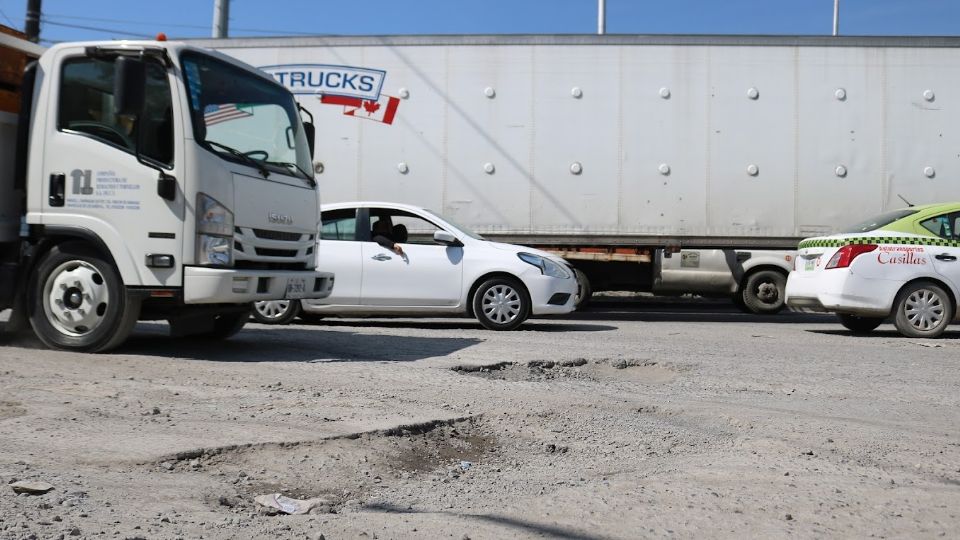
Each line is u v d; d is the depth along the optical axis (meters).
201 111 6.64
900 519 3.43
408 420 4.80
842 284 10.27
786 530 3.29
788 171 13.43
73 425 4.37
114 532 3.00
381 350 7.73
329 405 5.14
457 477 4.00
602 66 13.55
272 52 13.83
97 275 6.73
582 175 13.59
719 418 5.25
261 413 4.84
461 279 10.25
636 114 13.54
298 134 7.80
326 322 11.04
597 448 4.57
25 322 6.95
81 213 6.64
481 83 13.64
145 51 6.57
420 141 13.69
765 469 4.14
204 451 4.01
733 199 13.48
